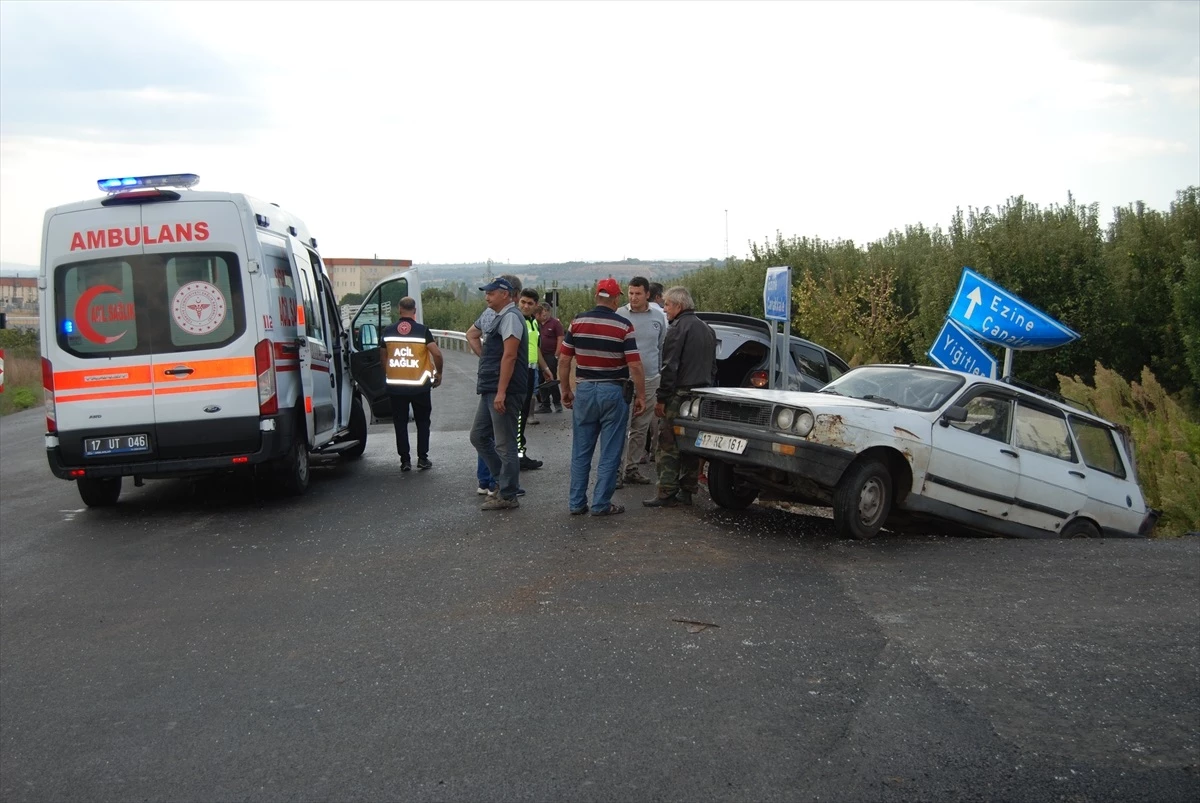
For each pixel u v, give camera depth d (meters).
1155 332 14.51
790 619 5.68
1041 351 14.97
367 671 5.07
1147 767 3.87
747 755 3.98
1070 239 15.01
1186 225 14.26
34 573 7.60
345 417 12.89
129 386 9.52
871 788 3.70
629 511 9.01
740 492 9.06
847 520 7.73
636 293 10.15
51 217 9.55
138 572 7.47
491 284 9.00
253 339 9.65
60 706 4.83
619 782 3.77
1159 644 5.27
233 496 10.75
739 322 11.91
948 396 8.45
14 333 48.47
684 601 6.04
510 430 9.12
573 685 4.75
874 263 20.66
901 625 5.56
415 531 8.43
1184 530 10.26
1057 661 5.00
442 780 3.85
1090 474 9.22
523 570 6.90
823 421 7.64
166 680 5.11
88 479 10.05
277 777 3.95
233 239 9.64
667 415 9.06
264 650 5.50
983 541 7.93
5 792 3.94
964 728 4.21
